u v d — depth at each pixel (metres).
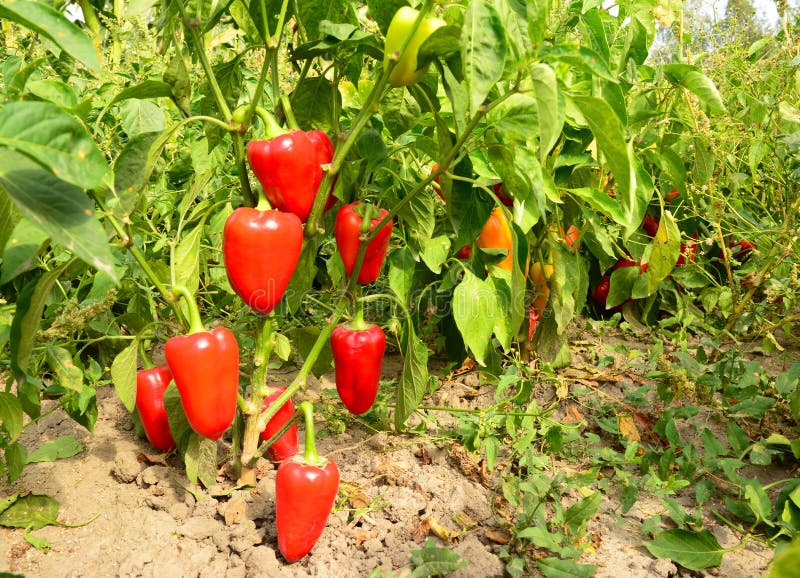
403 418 0.72
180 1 0.58
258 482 0.74
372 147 0.65
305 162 0.58
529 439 0.78
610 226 1.05
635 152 0.93
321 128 0.70
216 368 0.58
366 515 0.72
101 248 0.39
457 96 0.55
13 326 0.54
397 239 1.02
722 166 1.13
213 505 0.71
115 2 1.32
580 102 0.47
